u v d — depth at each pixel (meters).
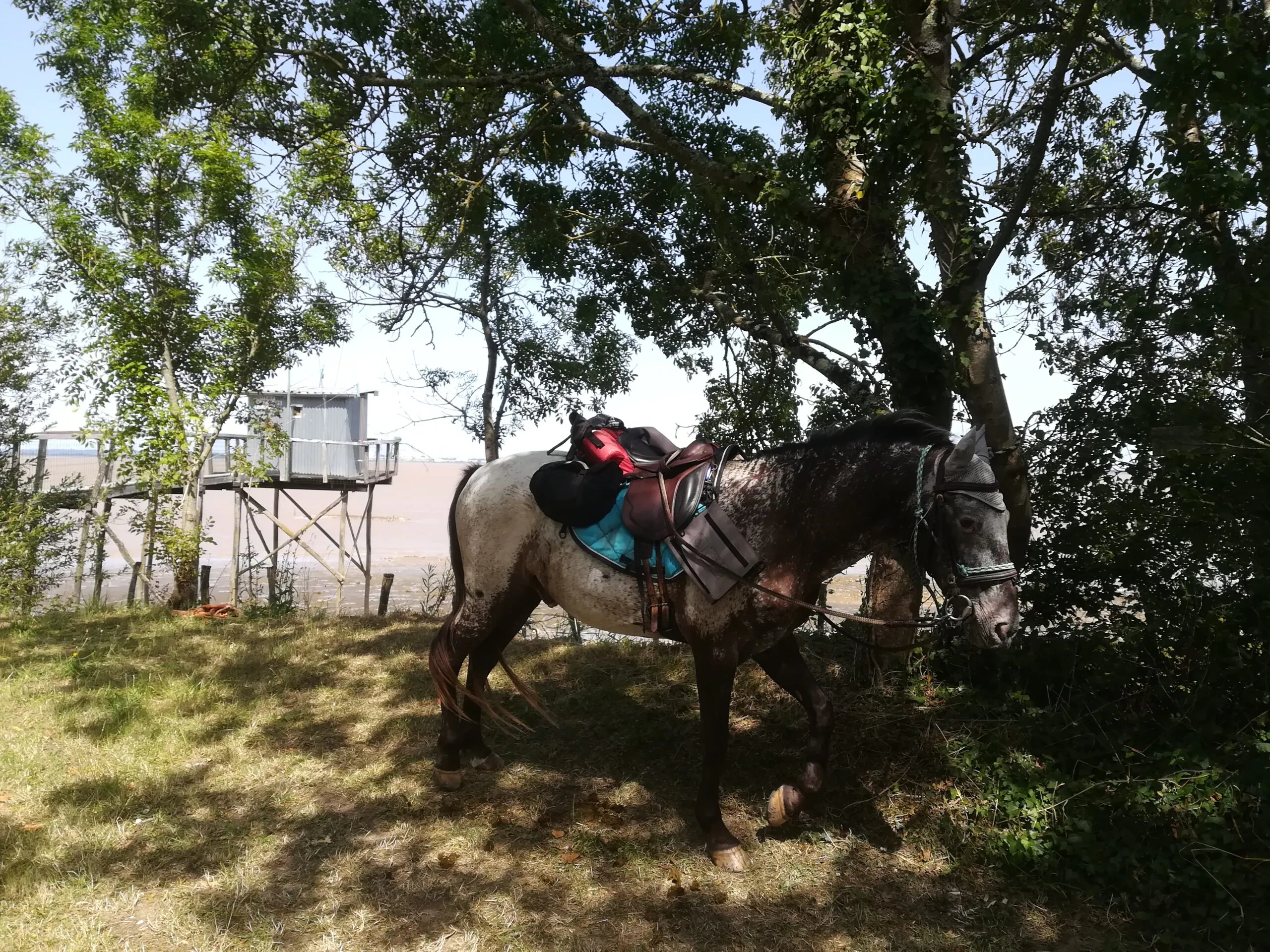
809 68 4.81
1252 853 3.10
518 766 4.41
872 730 4.13
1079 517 4.42
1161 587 4.09
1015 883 3.33
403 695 5.50
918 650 4.36
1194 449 3.79
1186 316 3.76
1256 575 3.65
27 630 7.85
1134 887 3.18
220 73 6.62
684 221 7.35
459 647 4.06
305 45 6.42
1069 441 4.57
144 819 3.81
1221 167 3.62
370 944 2.94
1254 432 3.62
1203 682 3.67
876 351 4.81
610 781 4.23
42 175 10.67
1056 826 3.43
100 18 10.73
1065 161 6.28
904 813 3.75
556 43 5.76
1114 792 3.45
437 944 2.94
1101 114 6.35
